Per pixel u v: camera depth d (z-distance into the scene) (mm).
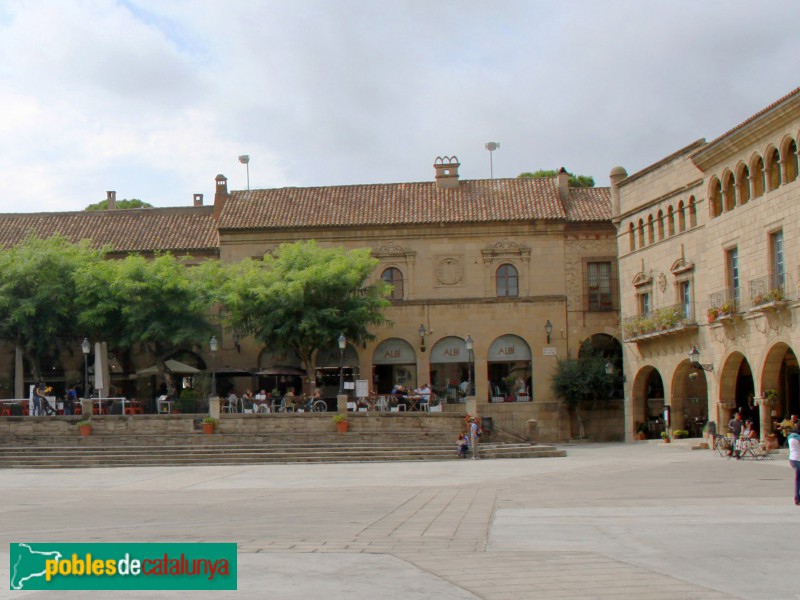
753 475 30891
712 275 46688
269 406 50750
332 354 61375
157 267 56438
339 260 56562
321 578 12883
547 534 17688
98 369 49906
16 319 54000
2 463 43812
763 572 13633
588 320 60938
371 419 47688
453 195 64188
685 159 49406
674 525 18828
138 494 30078
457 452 44062
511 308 61125
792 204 39281
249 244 62719
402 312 61594
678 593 12008
